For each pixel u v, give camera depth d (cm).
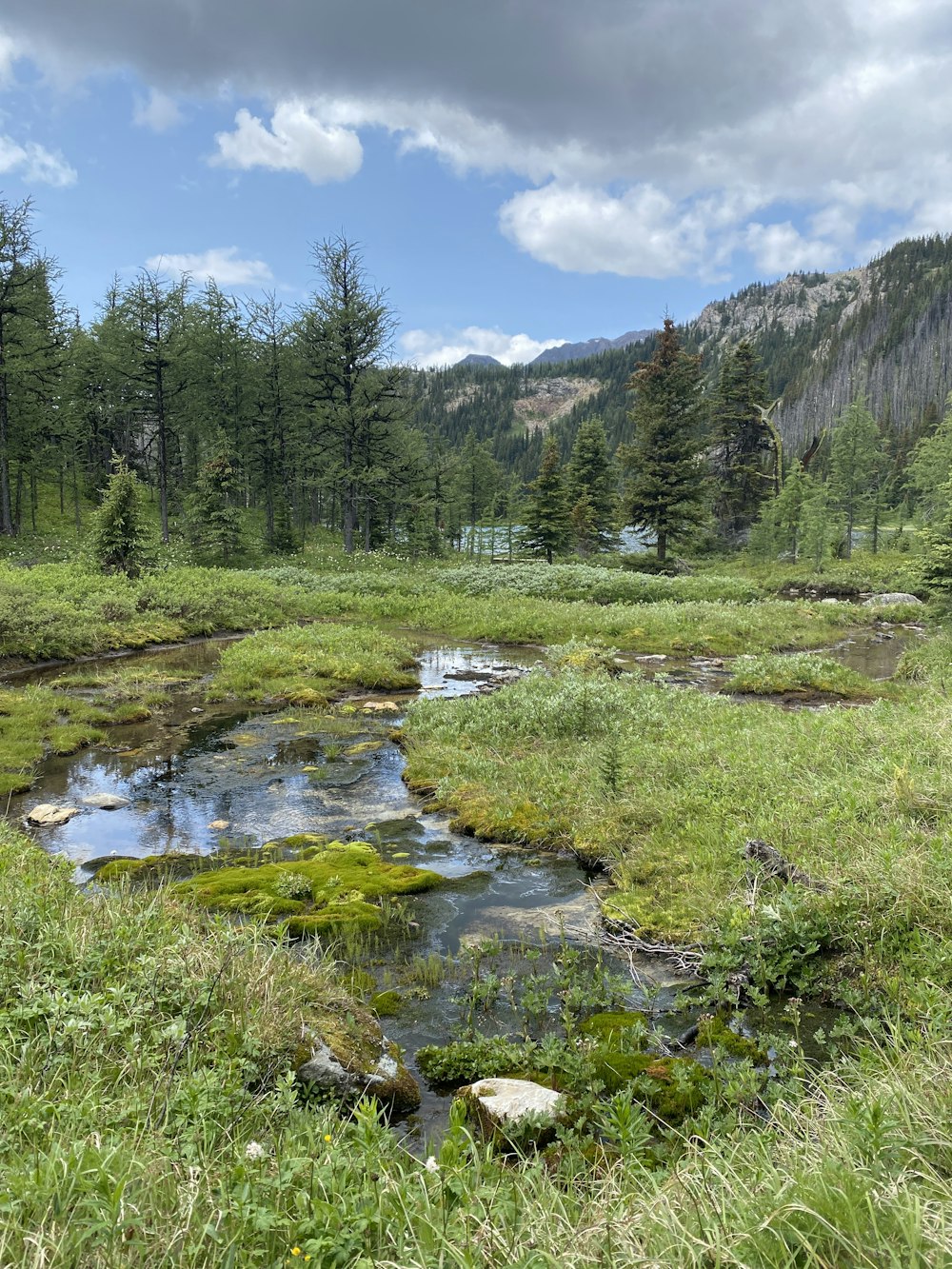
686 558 5084
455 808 1005
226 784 1125
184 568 3291
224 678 1786
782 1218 247
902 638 2548
